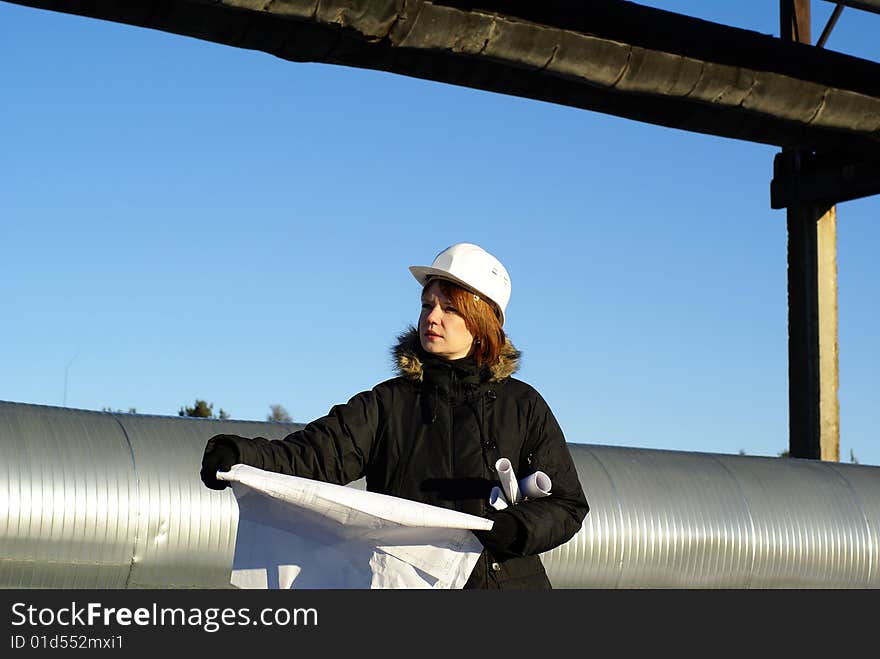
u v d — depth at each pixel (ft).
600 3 23.53
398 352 11.62
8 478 21.81
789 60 26.35
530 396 11.68
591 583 27.43
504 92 25.49
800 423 36.47
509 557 10.93
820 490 31.12
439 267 11.69
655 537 28.07
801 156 37.45
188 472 23.68
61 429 23.12
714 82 25.44
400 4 20.98
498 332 11.70
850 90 27.22
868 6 23.81
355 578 11.18
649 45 24.31
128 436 23.72
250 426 25.30
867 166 35.06
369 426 11.39
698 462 30.37
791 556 29.73
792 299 37.19
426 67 23.81
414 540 11.11
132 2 20.33
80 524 22.33
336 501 10.61
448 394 11.49
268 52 22.08
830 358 36.70
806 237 37.04
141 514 22.94
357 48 22.56
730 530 29.09
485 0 22.07
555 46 23.09
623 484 28.40
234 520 23.91
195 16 20.84
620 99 26.78
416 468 11.28
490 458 11.31
